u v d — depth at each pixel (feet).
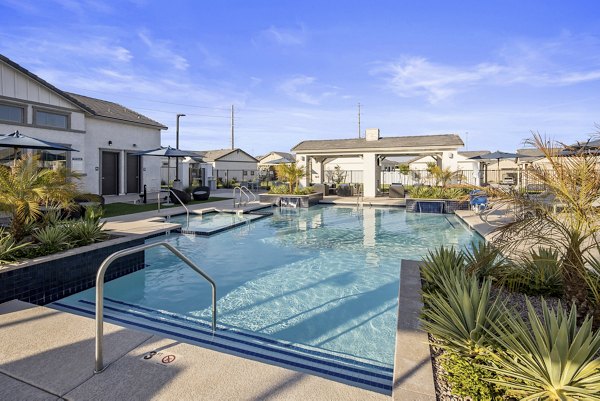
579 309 10.70
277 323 15.15
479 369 8.18
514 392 7.29
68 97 55.06
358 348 12.98
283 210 56.44
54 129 53.67
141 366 9.34
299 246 30.76
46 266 16.87
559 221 10.89
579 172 10.32
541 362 7.46
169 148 58.18
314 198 63.41
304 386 8.45
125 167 67.82
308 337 13.84
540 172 10.98
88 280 19.26
